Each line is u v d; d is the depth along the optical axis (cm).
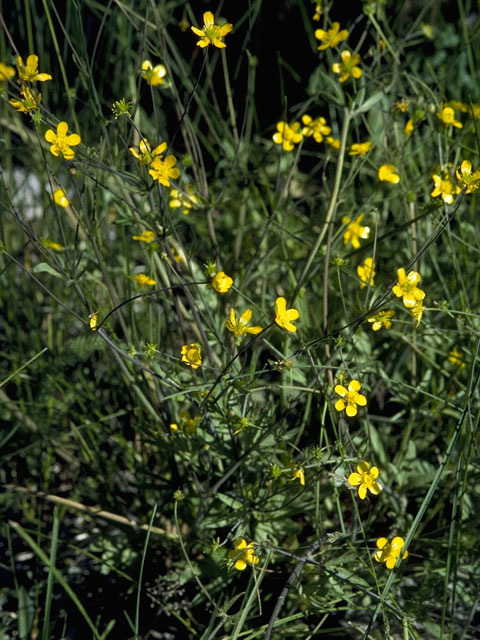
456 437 99
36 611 110
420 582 111
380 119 128
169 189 117
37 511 121
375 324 101
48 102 142
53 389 121
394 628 111
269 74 172
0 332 132
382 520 116
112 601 114
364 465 100
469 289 122
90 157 107
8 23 146
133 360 103
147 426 117
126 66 141
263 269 122
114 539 114
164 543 113
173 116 160
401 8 134
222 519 108
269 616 110
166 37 124
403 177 119
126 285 121
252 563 101
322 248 113
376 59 116
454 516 99
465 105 120
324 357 112
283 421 108
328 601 105
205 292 119
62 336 130
